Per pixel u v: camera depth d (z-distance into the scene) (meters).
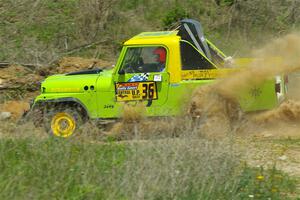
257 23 50.97
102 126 27.17
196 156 18.30
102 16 49.34
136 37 27.31
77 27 48.38
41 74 40.53
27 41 45.75
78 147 20.86
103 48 46.78
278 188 18.52
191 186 17.16
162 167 17.50
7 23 48.31
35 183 17.19
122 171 17.94
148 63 26.67
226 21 50.94
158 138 22.00
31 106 28.67
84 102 27.38
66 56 44.75
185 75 26.41
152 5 52.31
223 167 18.27
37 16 49.41
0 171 18.11
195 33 27.17
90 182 17.38
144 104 26.61
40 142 21.41
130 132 26.53
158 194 16.62
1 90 38.00
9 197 16.09
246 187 18.08
